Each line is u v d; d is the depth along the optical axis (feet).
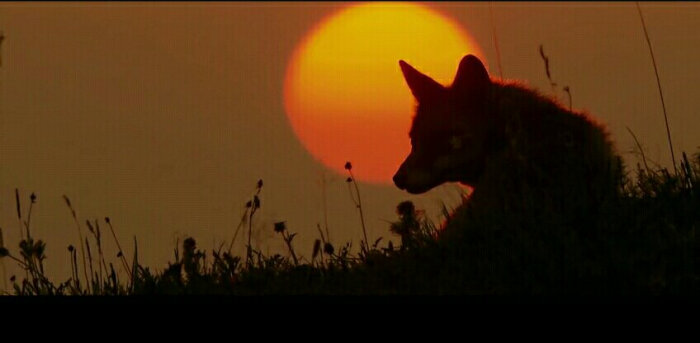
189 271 44.32
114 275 43.75
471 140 47.39
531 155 45.57
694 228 40.16
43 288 42.78
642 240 39.70
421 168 48.26
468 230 43.19
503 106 47.32
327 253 44.60
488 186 45.65
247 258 44.52
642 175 44.88
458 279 39.70
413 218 45.24
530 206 41.96
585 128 47.03
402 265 41.93
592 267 38.60
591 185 42.93
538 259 39.29
